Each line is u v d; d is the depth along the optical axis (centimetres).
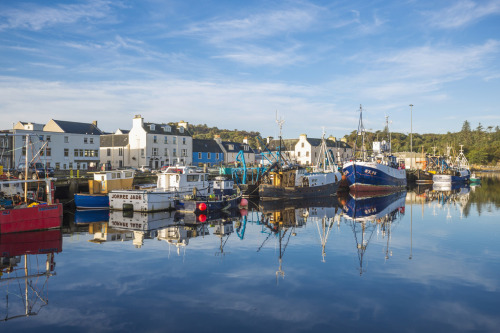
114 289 1420
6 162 4894
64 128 5991
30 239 2233
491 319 1180
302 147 9650
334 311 1234
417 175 8544
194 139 8144
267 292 1398
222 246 2130
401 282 1520
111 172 3750
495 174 12162
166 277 1560
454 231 2631
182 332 1085
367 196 5394
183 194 3572
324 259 1867
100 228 2634
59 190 3750
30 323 1142
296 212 3669
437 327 1128
